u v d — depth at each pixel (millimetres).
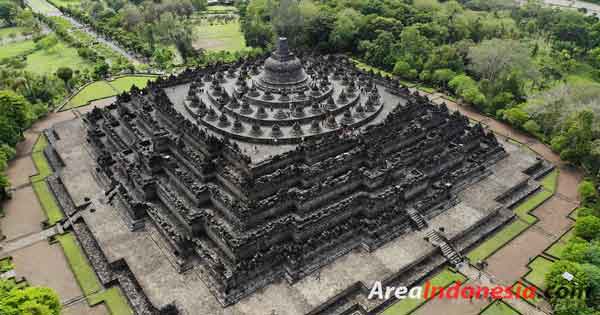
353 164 88688
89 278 79125
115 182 96062
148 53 178375
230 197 80625
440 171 97000
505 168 105375
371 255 80312
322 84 111125
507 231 89875
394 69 157000
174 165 88750
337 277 75750
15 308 62719
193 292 73125
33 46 194750
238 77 120938
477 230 88438
